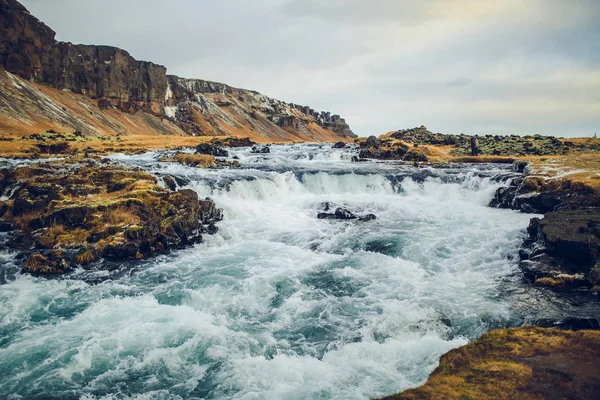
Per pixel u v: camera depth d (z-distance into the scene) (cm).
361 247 2775
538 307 1800
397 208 3872
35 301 1989
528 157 6250
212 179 4234
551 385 1009
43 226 2848
